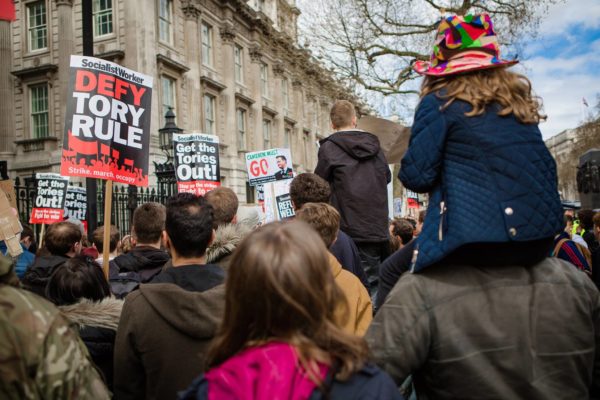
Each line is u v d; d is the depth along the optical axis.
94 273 2.98
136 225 4.00
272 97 34.28
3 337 1.47
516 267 1.83
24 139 23.38
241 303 1.39
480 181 1.79
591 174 17.67
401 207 15.86
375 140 4.16
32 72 23.16
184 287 2.56
